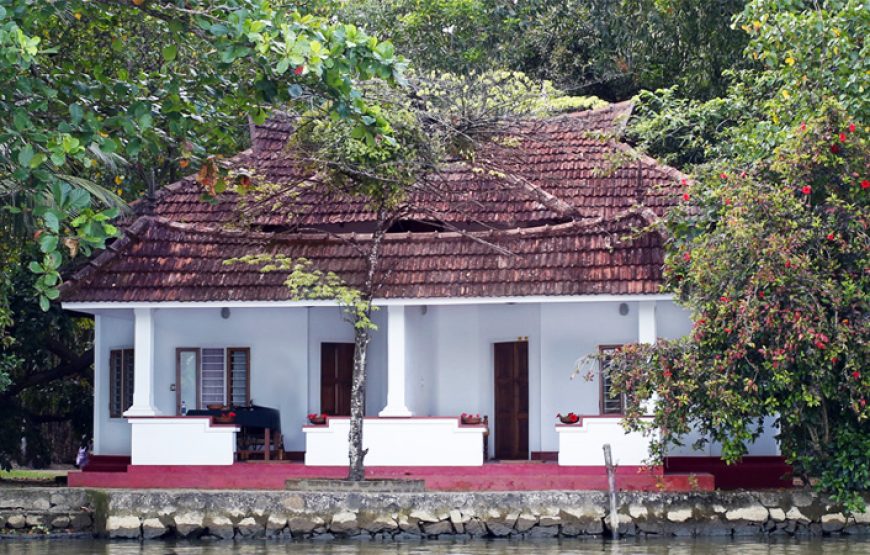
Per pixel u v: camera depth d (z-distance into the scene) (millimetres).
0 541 20219
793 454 19875
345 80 14273
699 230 20953
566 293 22281
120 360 25656
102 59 23953
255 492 20344
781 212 18906
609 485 20062
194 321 25172
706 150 23828
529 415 24312
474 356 24984
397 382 22938
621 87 34656
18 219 19094
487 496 20016
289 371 24906
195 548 18750
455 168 25281
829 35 19891
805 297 18453
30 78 14859
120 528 20344
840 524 19656
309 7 25859
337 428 22578
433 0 34750
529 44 34750
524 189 24703
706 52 30453
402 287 22984
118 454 25453
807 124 18984
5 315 21094
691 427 22438
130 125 15188
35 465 30297
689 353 19484
